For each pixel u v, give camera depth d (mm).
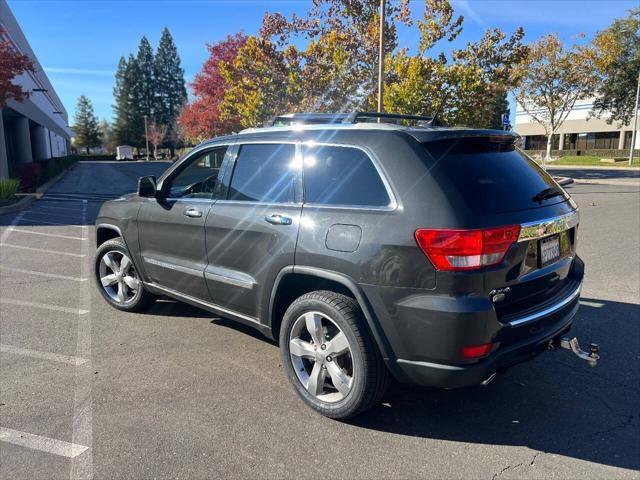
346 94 19703
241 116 22266
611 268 7211
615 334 4734
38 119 33688
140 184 4730
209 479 2750
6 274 7098
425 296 2857
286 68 19703
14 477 2758
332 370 3324
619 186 22125
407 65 17594
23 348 4465
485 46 18156
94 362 4191
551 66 39156
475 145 3305
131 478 2756
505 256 2885
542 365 4164
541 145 63750
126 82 92938
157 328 4969
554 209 3350
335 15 20312
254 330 4926
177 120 75938
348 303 3191
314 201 3432
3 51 15938
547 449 3049
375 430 3248
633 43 40812
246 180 3955
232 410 3455
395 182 3049
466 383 2904
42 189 22344
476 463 2912
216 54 34375
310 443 3092
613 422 3338
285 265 3475
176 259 4527
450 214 2820
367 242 3033
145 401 3561
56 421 3293
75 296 6039
